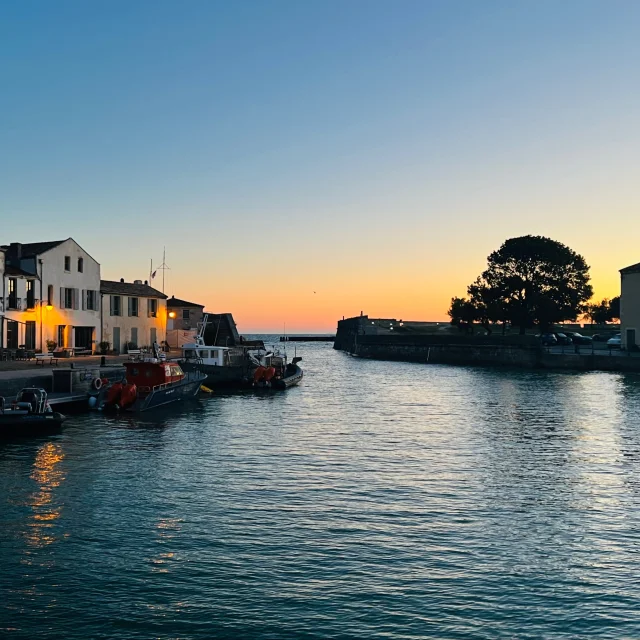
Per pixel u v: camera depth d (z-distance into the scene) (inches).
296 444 1159.0
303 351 6624.0
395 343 4714.6
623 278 3139.8
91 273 2389.3
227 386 2231.8
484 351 3858.3
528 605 503.8
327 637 452.4
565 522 704.4
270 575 551.2
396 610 492.4
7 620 470.3
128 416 1482.5
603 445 1159.6
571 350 3405.5
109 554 594.6
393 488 840.3
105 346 2306.8
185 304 3427.7
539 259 4288.9
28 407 1227.2
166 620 472.7
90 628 460.4
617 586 540.4
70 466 952.9
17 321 1926.7
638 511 747.4
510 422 1450.5
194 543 624.4
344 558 590.9
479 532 667.4
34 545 616.1
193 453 1061.8
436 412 1642.5
